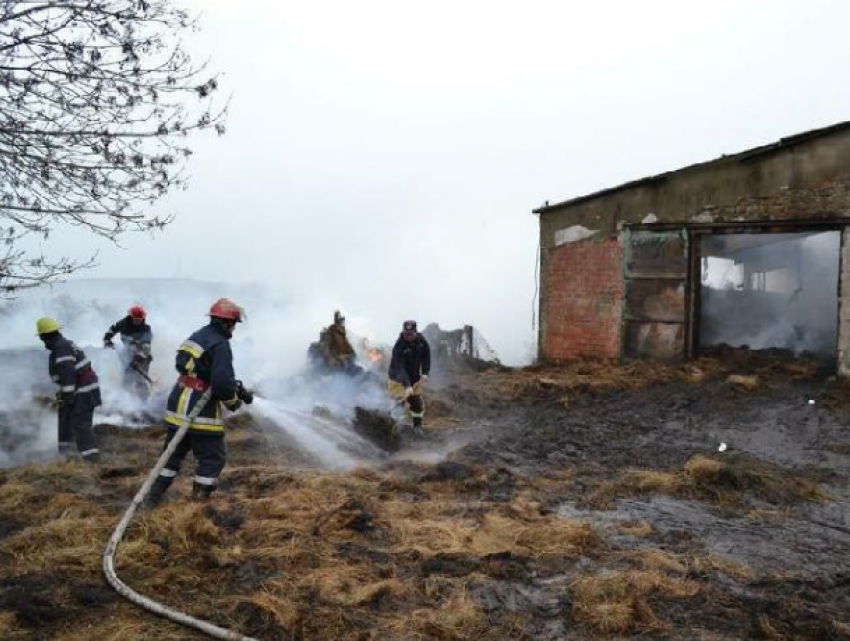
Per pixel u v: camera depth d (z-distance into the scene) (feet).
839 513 19.70
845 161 36.73
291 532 16.29
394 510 18.42
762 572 14.96
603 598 13.34
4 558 14.66
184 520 15.92
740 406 33.09
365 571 14.39
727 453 26.45
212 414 18.25
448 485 21.56
